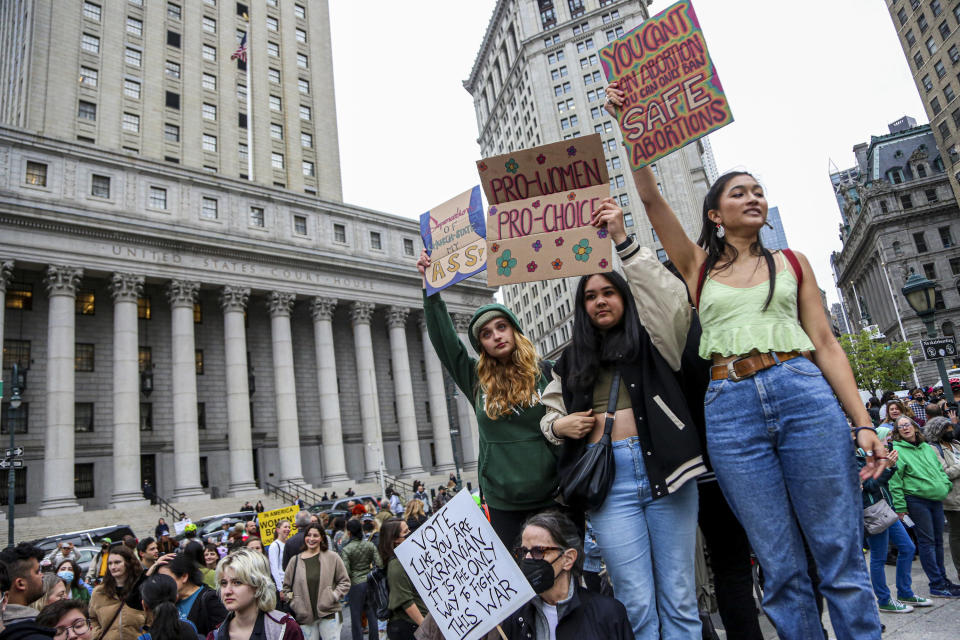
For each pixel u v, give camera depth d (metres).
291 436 40.72
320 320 45.28
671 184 76.12
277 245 43.44
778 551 2.85
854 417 2.82
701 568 6.02
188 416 36.69
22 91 44.66
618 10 84.81
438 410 49.16
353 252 48.97
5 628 4.40
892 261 79.69
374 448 43.84
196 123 49.06
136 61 46.97
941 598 6.71
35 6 43.06
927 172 80.19
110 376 38.00
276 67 55.94
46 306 36.75
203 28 51.81
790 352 2.91
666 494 3.29
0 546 27.23
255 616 4.95
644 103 3.77
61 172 36.06
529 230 3.98
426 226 5.03
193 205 41.25
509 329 4.12
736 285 3.09
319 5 61.84
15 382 23.53
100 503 35.91
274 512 15.26
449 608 3.35
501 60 102.56
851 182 108.44
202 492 35.97
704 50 3.60
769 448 2.89
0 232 33.12
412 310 51.84
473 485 42.56
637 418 3.45
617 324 3.69
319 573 7.50
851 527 2.70
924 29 64.00
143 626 6.08
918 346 75.75
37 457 34.53
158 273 38.06
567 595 3.20
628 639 3.07
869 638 2.61
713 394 3.06
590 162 3.87
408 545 3.54
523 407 4.01
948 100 62.16
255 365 44.31
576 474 3.46
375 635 8.21
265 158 52.28
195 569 6.46
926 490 6.75
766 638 5.53
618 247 3.62
